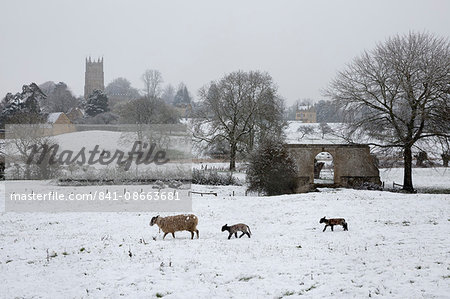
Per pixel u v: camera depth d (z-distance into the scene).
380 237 18.45
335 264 14.11
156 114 88.69
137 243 18.91
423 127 47.41
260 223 24.98
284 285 12.27
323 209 27.16
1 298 12.20
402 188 47.94
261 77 71.25
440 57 47.34
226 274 13.50
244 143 68.00
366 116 50.06
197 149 70.12
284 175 43.16
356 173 49.88
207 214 28.56
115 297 11.92
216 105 69.06
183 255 15.91
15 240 20.77
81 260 15.95
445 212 23.86
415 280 11.66
